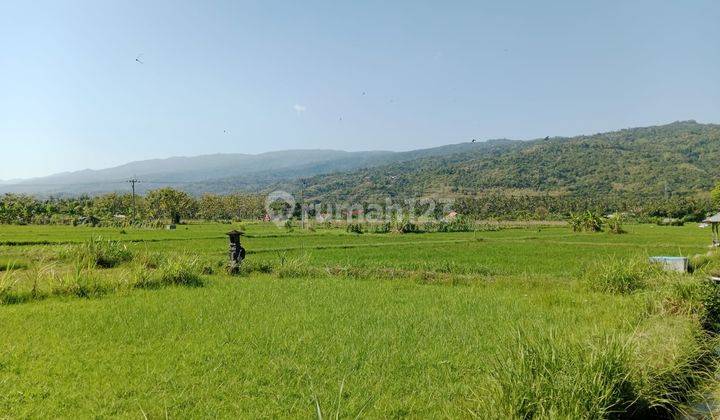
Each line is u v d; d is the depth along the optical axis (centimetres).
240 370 819
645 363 807
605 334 823
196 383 758
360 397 716
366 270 2312
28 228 7269
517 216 10894
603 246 4456
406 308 1380
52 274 1588
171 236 5475
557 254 3584
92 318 1171
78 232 5931
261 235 6231
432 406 696
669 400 769
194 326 1112
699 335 1067
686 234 6506
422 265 2655
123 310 1268
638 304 1327
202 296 1507
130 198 12050
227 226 9594
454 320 1223
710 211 10312
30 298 1424
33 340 977
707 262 2641
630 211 11769
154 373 796
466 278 2130
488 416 643
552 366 707
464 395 731
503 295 1653
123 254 2256
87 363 841
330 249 4044
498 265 2806
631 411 737
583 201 12544
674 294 1319
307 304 1413
